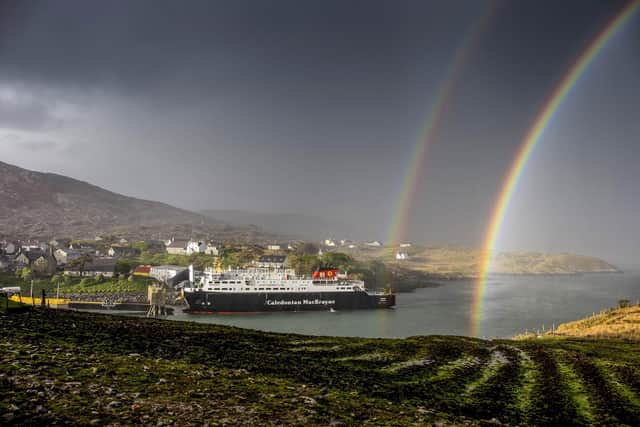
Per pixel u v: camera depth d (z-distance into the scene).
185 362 48.12
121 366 41.25
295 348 70.94
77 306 185.25
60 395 30.72
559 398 52.72
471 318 181.38
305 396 39.06
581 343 94.69
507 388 56.38
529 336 115.94
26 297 187.25
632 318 123.00
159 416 29.06
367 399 42.81
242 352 60.81
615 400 52.53
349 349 73.88
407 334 145.75
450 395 51.78
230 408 32.62
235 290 193.25
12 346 44.00
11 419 25.64
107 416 27.92
